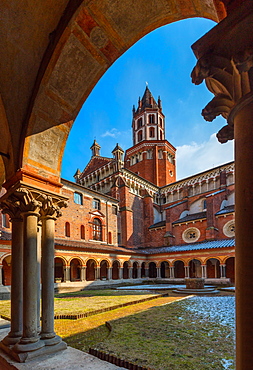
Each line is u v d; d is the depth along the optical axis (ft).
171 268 109.60
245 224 5.92
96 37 13.35
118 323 26.94
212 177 135.03
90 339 22.27
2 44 14.49
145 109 185.57
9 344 15.56
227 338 20.89
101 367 12.61
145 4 11.46
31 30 13.67
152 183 158.71
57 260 100.68
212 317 30.14
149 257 118.83
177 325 25.85
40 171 17.19
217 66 6.93
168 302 44.45
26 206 15.96
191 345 18.93
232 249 90.99
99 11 12.00
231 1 6.95
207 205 114.73
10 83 15.80
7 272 75.10
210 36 6.87
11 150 17.03
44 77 14.71
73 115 17.56
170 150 180.96
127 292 67.00
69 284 80.48
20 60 14.97
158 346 18.66
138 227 138.21
